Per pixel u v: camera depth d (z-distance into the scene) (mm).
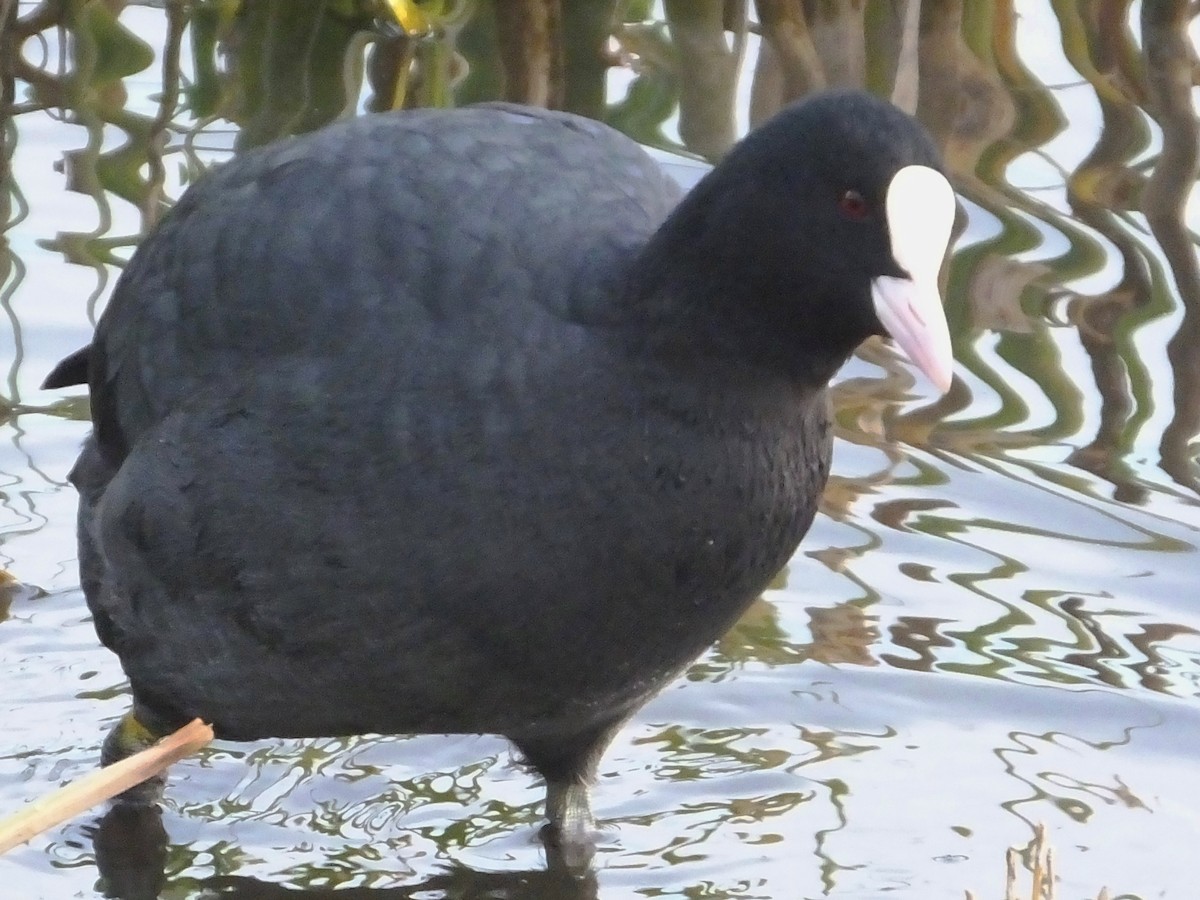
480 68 16047
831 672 11312
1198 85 16234
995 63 16438
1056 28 16719
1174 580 11844
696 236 7984
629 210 8680
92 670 11289
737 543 8297
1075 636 11492
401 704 8734
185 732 8984
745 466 8180
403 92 15781
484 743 11023
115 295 9781
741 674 11336
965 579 11938
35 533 12133
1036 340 13711
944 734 10875
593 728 9570
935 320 7789
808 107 7938
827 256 7906
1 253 14008
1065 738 10805
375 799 10469
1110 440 12953
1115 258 14359
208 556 8734
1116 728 10867
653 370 8047
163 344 9094
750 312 8008
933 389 13531
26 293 13648
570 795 10062
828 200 7863
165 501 8844
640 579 8203
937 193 7875
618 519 8094
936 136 15656
